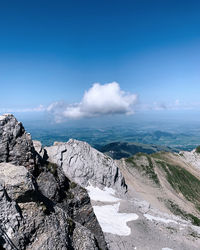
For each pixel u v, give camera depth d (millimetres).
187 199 102625
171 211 81000
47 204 18719
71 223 19750
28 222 15398
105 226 42062
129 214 53688
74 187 26531
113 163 81750
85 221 24547
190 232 56219
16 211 15000
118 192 74500
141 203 70938
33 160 23859
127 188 85438
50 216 17703
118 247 35062
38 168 24375
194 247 47500
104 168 75500
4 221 14062
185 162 154500
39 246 15008
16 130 23672
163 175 115438
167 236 48250
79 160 70125
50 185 23578
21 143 23547
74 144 74250
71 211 24047
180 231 54781
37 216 16281
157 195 92062
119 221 47938
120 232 41594
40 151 50875
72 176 65812
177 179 118000
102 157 79938
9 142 22641
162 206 82125
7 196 15148
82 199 25797
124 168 113812
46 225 16500
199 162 158500
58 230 17203
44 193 22547
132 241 39625
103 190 69562
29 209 16234
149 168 118250
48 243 15547
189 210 88938
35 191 17250
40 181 23453
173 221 62438
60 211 19688
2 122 22734
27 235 14875
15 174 17016
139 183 100312
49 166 26391
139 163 121500
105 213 51062
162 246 42469
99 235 24719
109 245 34250
